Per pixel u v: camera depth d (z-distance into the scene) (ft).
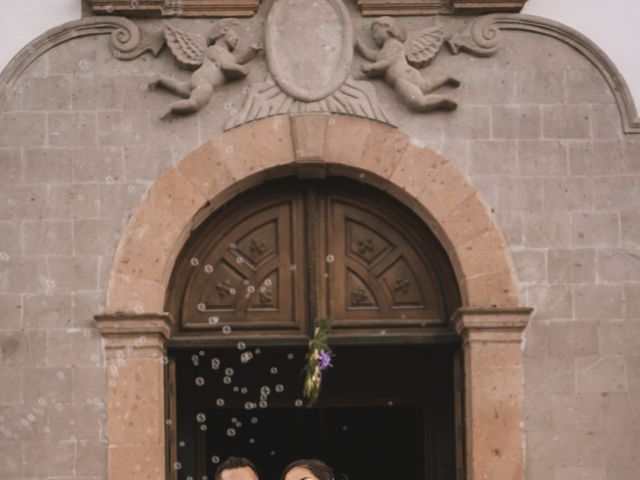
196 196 45.44
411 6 46.01
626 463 44.96
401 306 46.78
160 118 45.65
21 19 46.19
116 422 44.55
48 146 45.62
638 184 45.78
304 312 46.70
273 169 45.73
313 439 63.05
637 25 46.39
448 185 45.55
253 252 46.88
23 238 45.32
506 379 44.91
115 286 45.06
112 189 45.44
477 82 45.93
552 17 46.32
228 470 27.81
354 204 46.93
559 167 45.78
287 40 45.83
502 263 45.34
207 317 46.60
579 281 45.42
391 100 45.83
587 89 46.06
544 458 44.86
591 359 45.21
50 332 44.96
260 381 53.42
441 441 52.42
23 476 44.50
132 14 45.96
